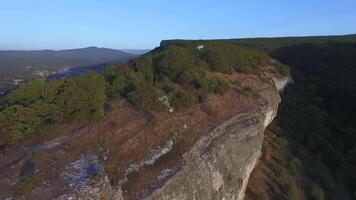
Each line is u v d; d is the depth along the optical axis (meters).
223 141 30.17
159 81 36.09
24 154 22.92
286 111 49.31
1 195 18.48
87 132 25.25
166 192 21.91
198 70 40.53
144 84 33.09
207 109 33.09
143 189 21.41
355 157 42.22
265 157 37.75
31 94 26.98
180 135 27.28
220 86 38.44
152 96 30.70
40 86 27.59
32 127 25.05
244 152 32.59
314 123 48.34
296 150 41.28
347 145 44.91
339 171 41.12
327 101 55.94
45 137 24.81
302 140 44.47
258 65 54.94
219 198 27.45
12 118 24.56
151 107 29.84
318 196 34.69
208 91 36.59
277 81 53.19
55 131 25.47
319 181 37.62
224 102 36.41
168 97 31.89
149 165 23.41
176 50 43.78
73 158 22.20
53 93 27.50
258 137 35.78
